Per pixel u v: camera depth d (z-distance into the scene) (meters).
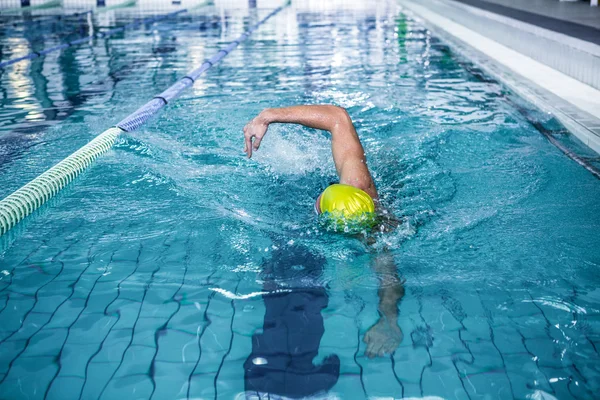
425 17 9.86
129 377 1.22
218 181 2.42
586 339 1.33
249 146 2.16
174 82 4.74
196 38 7.80
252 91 4.36
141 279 1.64
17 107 3.93
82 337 1.36
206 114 3.64
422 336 1.35
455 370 1.23
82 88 4.56
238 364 1.26
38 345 1.33
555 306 1.47
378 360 1.27
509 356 1.28
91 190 2.38
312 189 2.29
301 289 1.57
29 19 10.65
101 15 11.41
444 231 1.90
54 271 1.70
